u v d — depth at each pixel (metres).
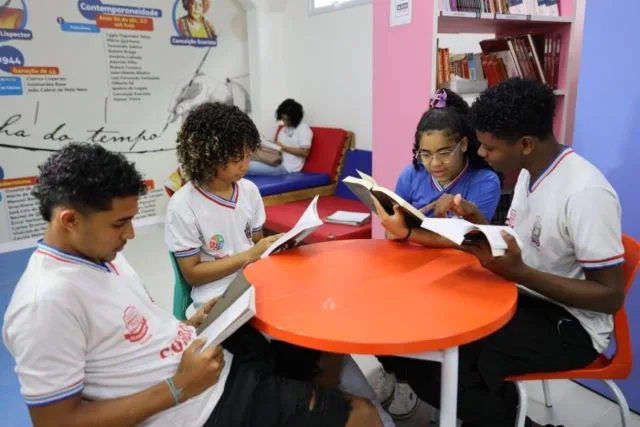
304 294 1.12
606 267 1.14
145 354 1.02
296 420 1.11
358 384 1.39
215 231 1.58
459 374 1.25
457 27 2.41
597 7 1.69
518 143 1.24
